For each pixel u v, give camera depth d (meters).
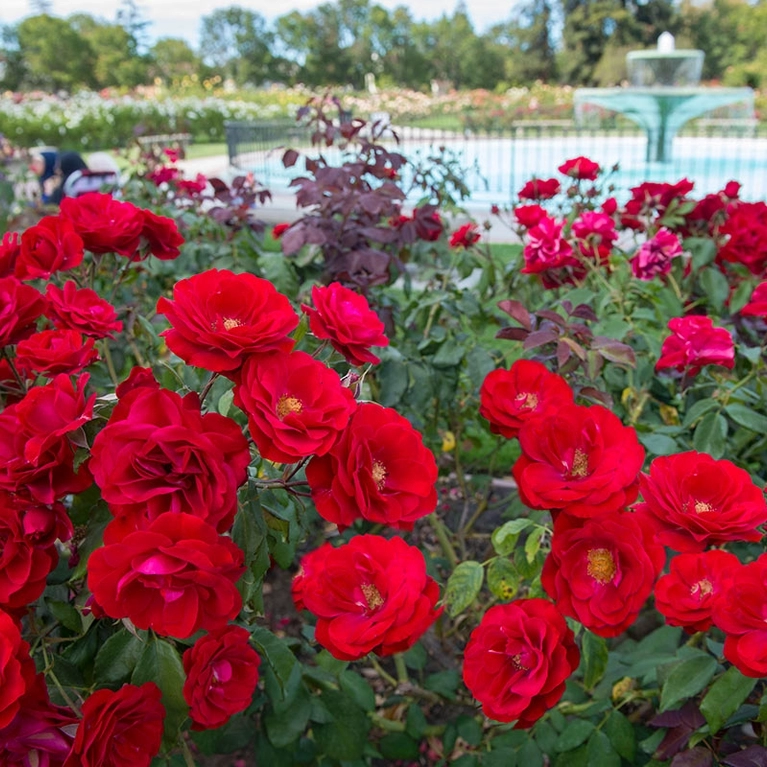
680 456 1.26
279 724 1.71
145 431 0.95
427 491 1.07
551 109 22.95
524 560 1.65
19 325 1.38
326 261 2.73
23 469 1.03
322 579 1.07
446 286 2.95
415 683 2.31
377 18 60.59
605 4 43.41
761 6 42.72
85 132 21.30
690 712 1.46
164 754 1.29
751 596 1.06
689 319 1.89
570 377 2.04
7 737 0.99
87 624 1.22
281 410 1.03
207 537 0.92
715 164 15.14
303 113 3.07
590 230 2.93
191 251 3.26
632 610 1.14
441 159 3.46
